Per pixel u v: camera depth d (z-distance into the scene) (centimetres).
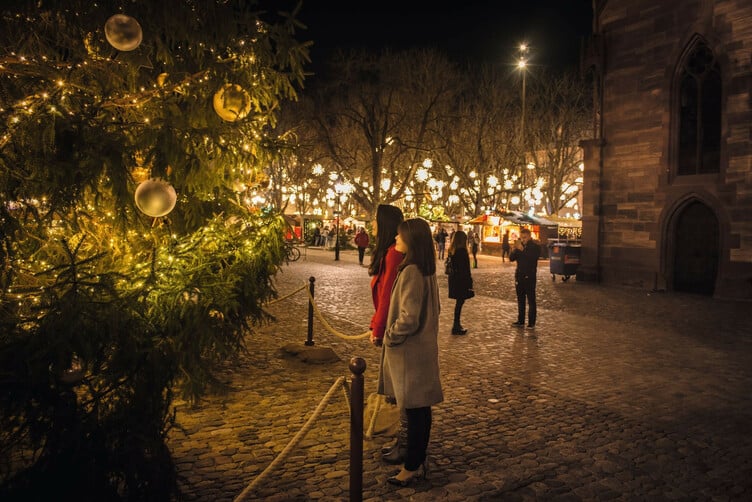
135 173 388
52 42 407
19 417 311
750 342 974
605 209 1986
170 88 398
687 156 1770
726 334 1047
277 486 409
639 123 1883
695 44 1720
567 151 4444
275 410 571
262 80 437
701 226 1728
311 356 762
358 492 331
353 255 3438
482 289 1750
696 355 870
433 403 410
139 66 409
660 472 451
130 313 315
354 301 1416
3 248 316
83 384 324
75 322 291
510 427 545
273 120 456
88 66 394
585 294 1669
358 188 3672
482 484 422
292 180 4306
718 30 1647
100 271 377
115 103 381
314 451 473
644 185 1867
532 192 4028
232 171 438
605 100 1988
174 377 363
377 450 476
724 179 1631
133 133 365
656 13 1823
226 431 512
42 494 326
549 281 2072
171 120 382
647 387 693
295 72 435
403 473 415
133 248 410
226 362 749
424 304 412
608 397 650
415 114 3788
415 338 408
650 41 1845
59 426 312
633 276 1895
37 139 306
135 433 333
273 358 780
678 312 1323
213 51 419
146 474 350
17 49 380
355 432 330
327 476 426
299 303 1345
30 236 347
